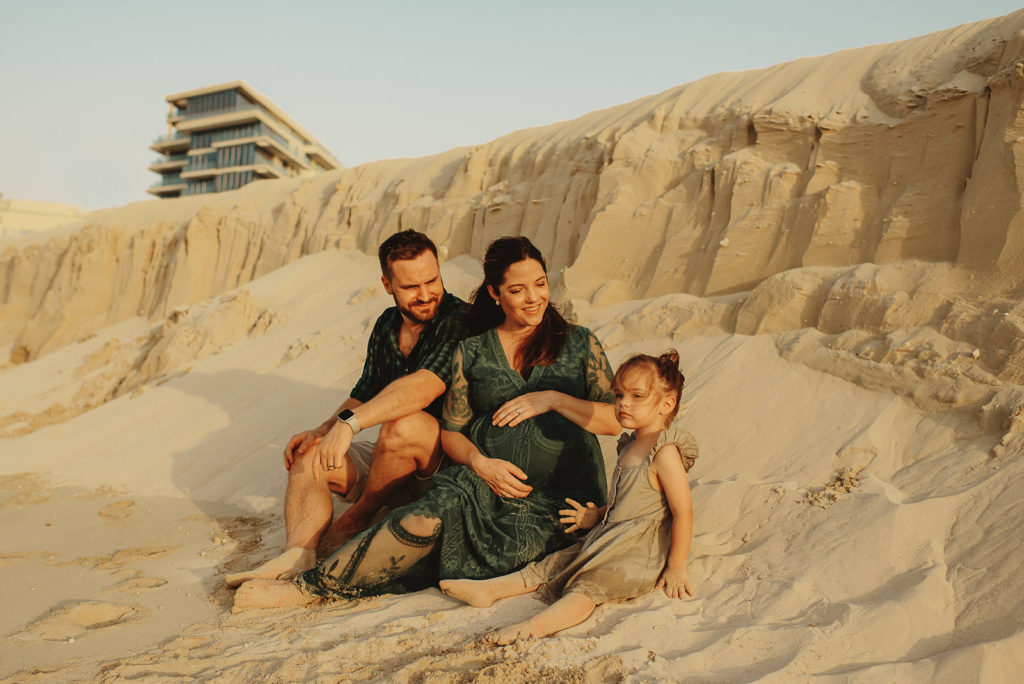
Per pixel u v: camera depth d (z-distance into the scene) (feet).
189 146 179.52
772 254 17.60
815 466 10.85
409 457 11.14
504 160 31.63
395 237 11.57
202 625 9.17
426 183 35.91
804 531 9.36
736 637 7.36
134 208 54.90
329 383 21.97
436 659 7.46
